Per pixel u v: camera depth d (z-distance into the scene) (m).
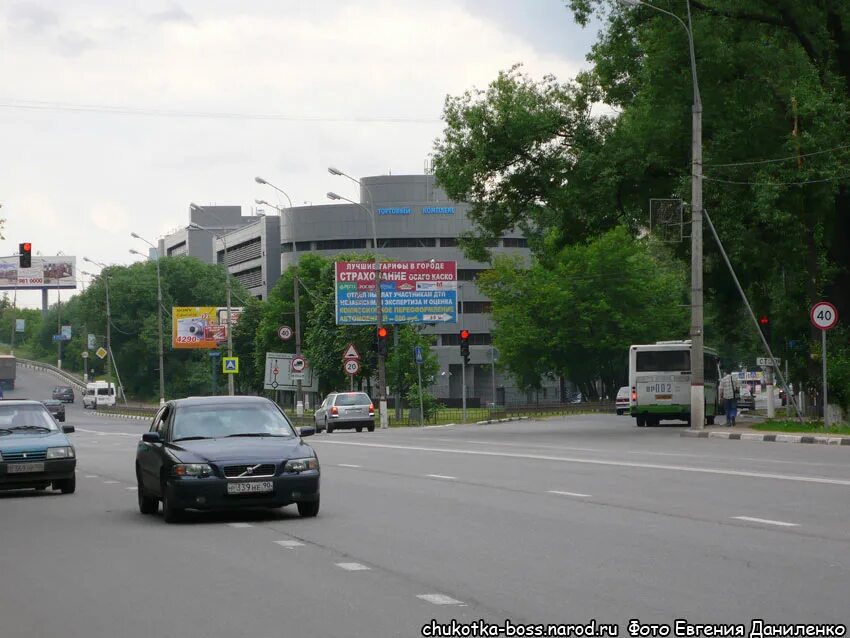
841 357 46.19
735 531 15.92
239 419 20.14
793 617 9.90
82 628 10.27
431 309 81.19
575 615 10.20
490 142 52.34
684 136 48.62
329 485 25.31
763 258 48.62
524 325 109.25
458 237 55.69
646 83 48.69
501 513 19.05
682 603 10.67
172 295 176.38
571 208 51.09
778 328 59.72
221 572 13.44
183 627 10.16
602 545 14.84
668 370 58.62
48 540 17.16
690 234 50.78
